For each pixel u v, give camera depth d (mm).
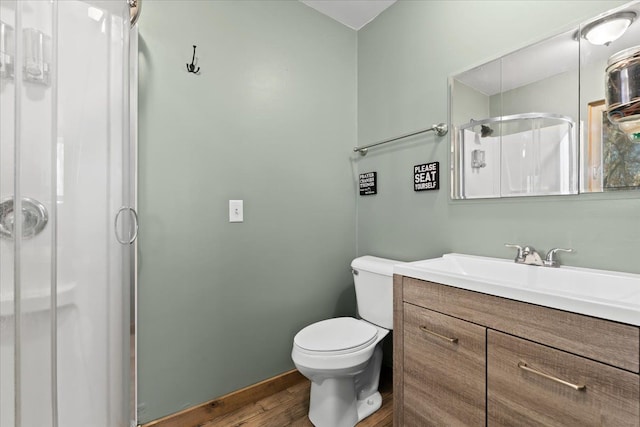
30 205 795
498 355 917
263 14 1732
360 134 2148
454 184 1557
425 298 1156
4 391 753
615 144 1048
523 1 1292
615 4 1049
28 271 789
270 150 1756
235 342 1625
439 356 1099
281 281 1799
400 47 1857
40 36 819
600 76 1078
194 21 1494
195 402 1496
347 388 1449
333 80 2051
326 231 2006
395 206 1893
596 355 719
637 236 1008
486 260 1345
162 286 1403
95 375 998
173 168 1431
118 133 1061
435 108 1653
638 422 649
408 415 1223
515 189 1321
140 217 1345
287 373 1811
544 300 813
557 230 1198
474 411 980
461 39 1527
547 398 806
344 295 2092
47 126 835
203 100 1520
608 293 992
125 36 1085
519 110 1306
